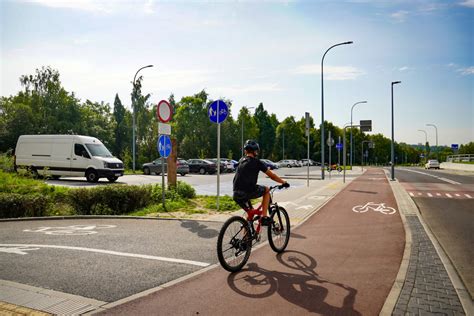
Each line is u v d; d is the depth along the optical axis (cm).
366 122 2542
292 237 714
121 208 1048
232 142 6303
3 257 542
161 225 821
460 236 744
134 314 350
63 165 2031
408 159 16200
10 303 367
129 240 666
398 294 395
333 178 2830
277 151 8756
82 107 6041
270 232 573
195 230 763
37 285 423
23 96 5975
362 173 3862
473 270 515
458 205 1238
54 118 5250
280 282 446
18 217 924
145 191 1102
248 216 539
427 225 867
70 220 884
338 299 392
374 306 373
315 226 834
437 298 384
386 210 1086
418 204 1266
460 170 4788
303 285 436
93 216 917
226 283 440
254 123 7138
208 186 1988
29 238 678
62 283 430
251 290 418
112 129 6469
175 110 7400
